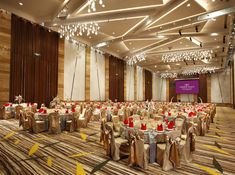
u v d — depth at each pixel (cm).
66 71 1129
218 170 317
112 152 358
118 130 452
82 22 851
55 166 320
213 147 454
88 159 356
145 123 391
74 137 519
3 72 816
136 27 948
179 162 324
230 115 1193
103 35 1120
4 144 437
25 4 800
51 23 915
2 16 820
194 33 997
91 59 1330
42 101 973
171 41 1145
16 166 316
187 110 789
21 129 596
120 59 1667
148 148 340
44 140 482
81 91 1235
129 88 1828
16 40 869
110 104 1109
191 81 2416
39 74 965
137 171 307
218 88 2253
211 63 1873
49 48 1022
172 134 364
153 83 2422
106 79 1474
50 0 752
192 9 743
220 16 812
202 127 579
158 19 831
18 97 808
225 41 1162
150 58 1662
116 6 739
